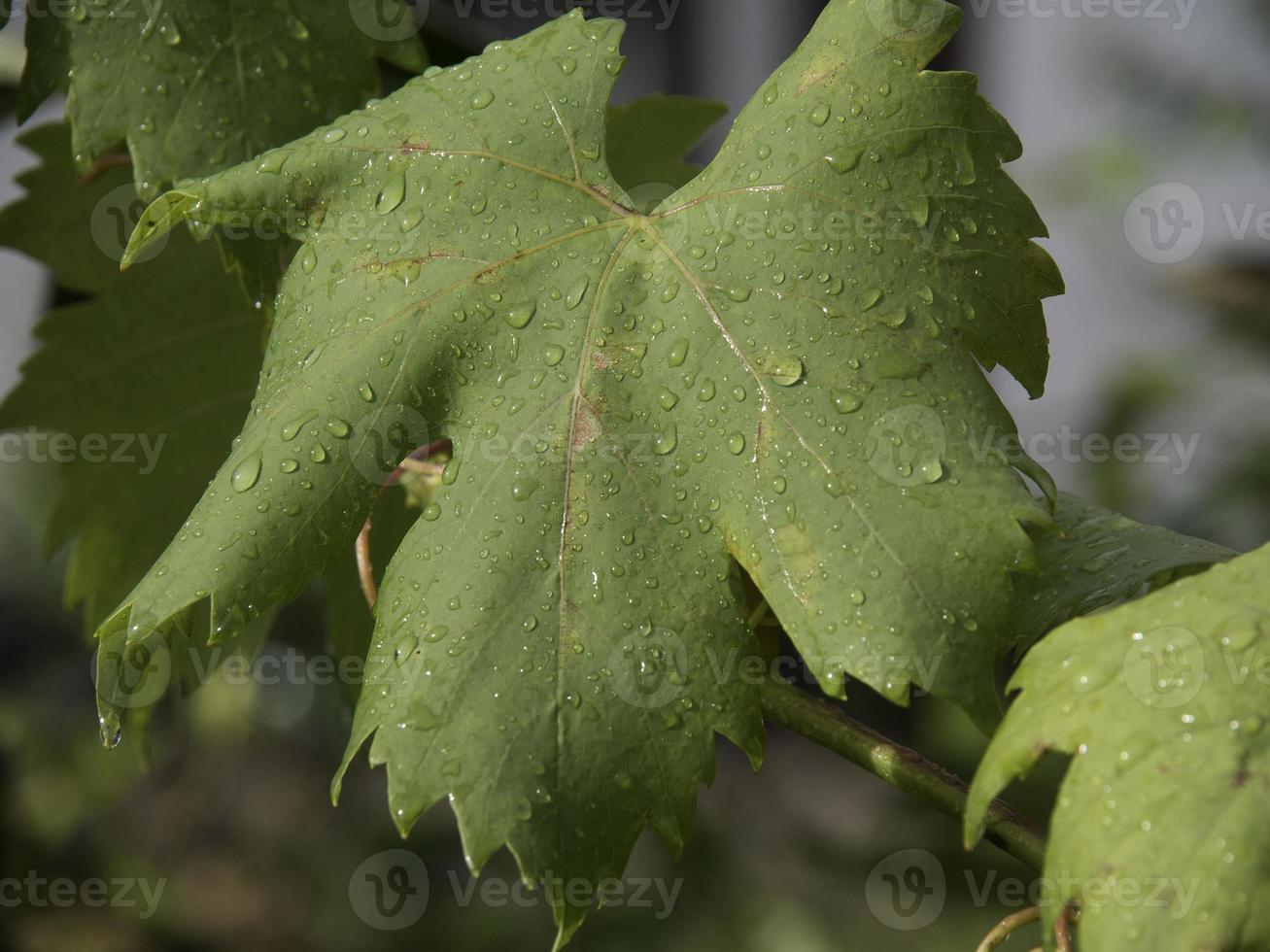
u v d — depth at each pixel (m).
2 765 1.39
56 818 1.40
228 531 0.55
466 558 0.55
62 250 0.68
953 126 0.57
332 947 1.44
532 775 0.53
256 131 0.61
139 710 0.68
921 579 0.53
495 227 0.58
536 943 1.18
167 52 0.61
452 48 0.67
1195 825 0.50
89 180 0.64
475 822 0.53
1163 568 0.56
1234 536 1.22
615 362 0.56
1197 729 0.51
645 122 0.68
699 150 1.46
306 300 0.58
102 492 0.69
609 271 0.57
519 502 0.55
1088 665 0.52
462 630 0.54
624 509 0.55
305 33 0.62
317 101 0.62
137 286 0.68
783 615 0.54
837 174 0.56
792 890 1.09
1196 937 0.50
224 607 0.55
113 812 1.48
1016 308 0.56
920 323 0.55
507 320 0.57
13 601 1.61
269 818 1.57
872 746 0.56
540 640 0.54
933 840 1.06
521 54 0.59
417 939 1.24
